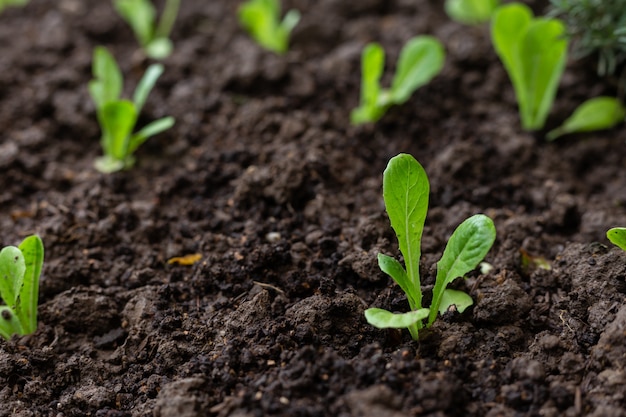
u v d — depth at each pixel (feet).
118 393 2.09
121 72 2.72
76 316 2.18
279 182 2.35
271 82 2.64
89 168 2.51
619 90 2.56
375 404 1.97
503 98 2.60
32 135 2.55
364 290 2.19
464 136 2.52
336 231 2.29
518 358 2.05
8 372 2.10
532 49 2.44
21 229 2.34
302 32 2.81
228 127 2.55
